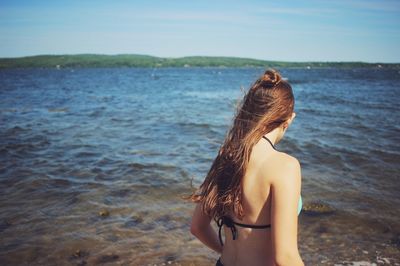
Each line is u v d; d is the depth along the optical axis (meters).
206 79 72.62
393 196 5.75
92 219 4.94
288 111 1.70
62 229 4.62
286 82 1.75
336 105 20.80
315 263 3.75
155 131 12.18
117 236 4.43
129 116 16.23
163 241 4.30
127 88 41.78
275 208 1.50
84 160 8.14
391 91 33.41
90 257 3.93
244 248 1.66
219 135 11.41
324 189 6.09
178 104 22.50
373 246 4.11
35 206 5.41
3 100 24.50
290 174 1.51
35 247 4.16
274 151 1.61
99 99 26.27
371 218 4.89
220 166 1.74
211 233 1.98
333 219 4.88
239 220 1.67
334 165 7.65
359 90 35.38
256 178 1.59
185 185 6.39
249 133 1.65
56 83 52.09
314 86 43.97
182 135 11.44
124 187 6.27
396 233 4.44
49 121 14.44
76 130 12.30
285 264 1.45
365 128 12.36
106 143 10.13
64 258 3.92
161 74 110.12
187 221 4.88
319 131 11.91
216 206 1.72
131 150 9.21
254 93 1.72
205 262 3.81
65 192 6.02
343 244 4.17
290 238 1.47
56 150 9.15
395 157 8.23
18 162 7.95
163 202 5.58
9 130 12.11
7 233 4.53
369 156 8.37
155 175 6.98
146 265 3.75
